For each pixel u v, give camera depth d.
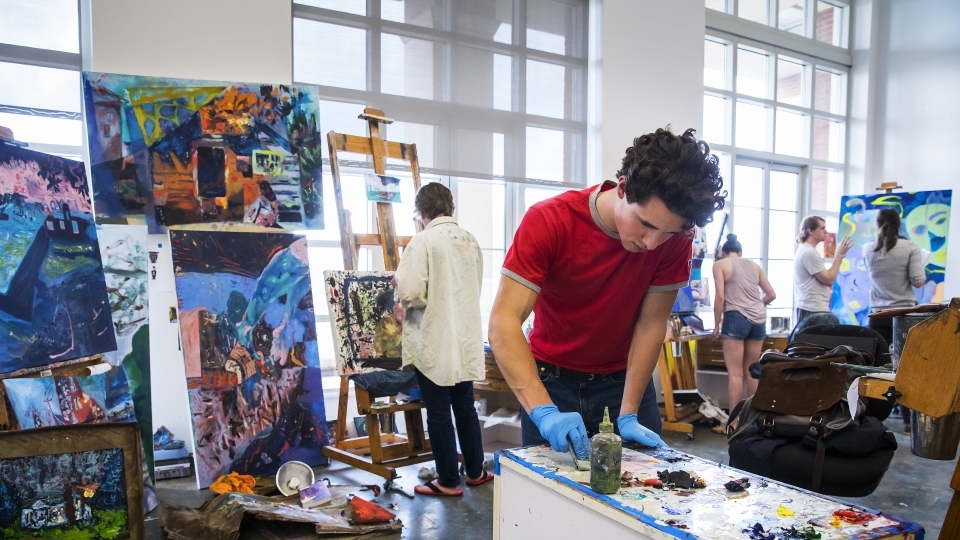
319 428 3.13
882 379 1.47
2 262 2.03
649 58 4.46
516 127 4.04
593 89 4.31
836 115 6.10
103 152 2.80
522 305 1.32
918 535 0.97
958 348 1.28
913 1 5.81
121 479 1.99
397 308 3.12
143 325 2.75
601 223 1.26
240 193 3.07
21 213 2.12
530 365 1.32
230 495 2.46
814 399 1.88
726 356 4.00
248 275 3.02
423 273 2.54
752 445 1.91
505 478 1.31
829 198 6.21
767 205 5.72
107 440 1.98
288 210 3.19
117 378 2.55
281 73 3.27
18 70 2.94
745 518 0.99
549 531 1.19
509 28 3.99
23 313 2.07
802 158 5.86
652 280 1.41
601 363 1.50
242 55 3.18
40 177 2.23
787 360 1.99
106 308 2.37
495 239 4.27
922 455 1.37
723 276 3.96
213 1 3.11
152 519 2.46
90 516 1.94
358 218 3.76
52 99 3.01
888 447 1.85
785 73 5.84
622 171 1.16
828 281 4.30
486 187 4.25
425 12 3.69
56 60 2.99
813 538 0.92
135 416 2.62
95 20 2.87
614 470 1.08
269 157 3.15
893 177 5.99
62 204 2.29
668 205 1.06
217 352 2.88
